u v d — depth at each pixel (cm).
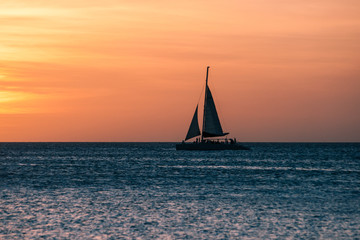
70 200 8225
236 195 8988
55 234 5756
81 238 5588
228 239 5575
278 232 5894
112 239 5550
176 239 5559
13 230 5934
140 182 11362
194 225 6253
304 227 6159
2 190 9612
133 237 5641
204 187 10325
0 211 7106
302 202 8138
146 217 6738
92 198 8481
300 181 11800
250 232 5894
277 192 9494
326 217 6788
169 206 7638
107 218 6650
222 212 7131
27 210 7200
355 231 5962
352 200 8412
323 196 8925
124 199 8375
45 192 9306
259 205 7788
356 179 12356
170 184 10919
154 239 5556
